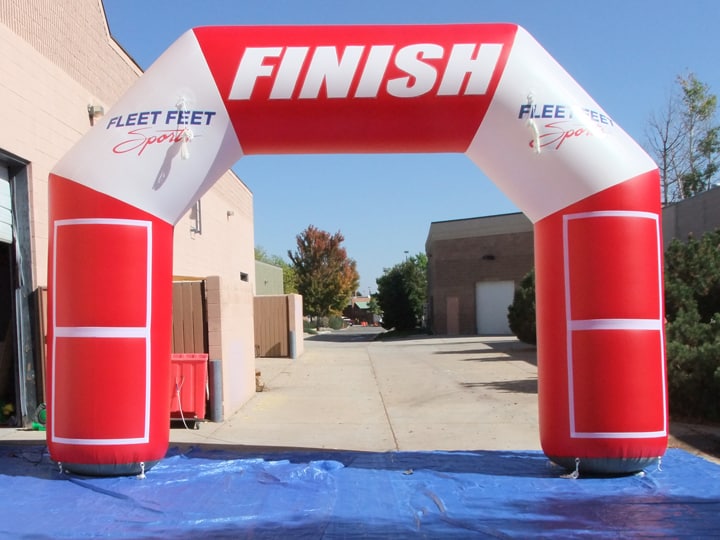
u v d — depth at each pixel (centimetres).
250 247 2512
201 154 573
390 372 1546
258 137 585
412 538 433
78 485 545
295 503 504
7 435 780
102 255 552
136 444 554
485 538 432
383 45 567
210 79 566
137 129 565
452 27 578
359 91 562
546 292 572
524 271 3309
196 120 566
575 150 552
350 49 565
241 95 565
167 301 582
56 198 570
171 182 566
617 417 543
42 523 462
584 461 554
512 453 666
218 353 922
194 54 571
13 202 828
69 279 554
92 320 548
